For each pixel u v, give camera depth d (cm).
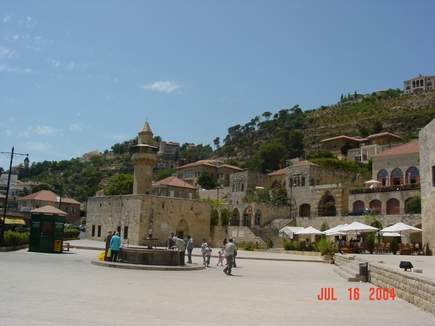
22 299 1425
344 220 6606
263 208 8250
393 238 5638
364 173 10062
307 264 4103
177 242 3152
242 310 1424
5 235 4062
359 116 19138
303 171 8681
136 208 6612
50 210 4947
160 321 1177
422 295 1558
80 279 2064
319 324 1245
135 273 2531
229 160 18825
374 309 1555
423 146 4709
